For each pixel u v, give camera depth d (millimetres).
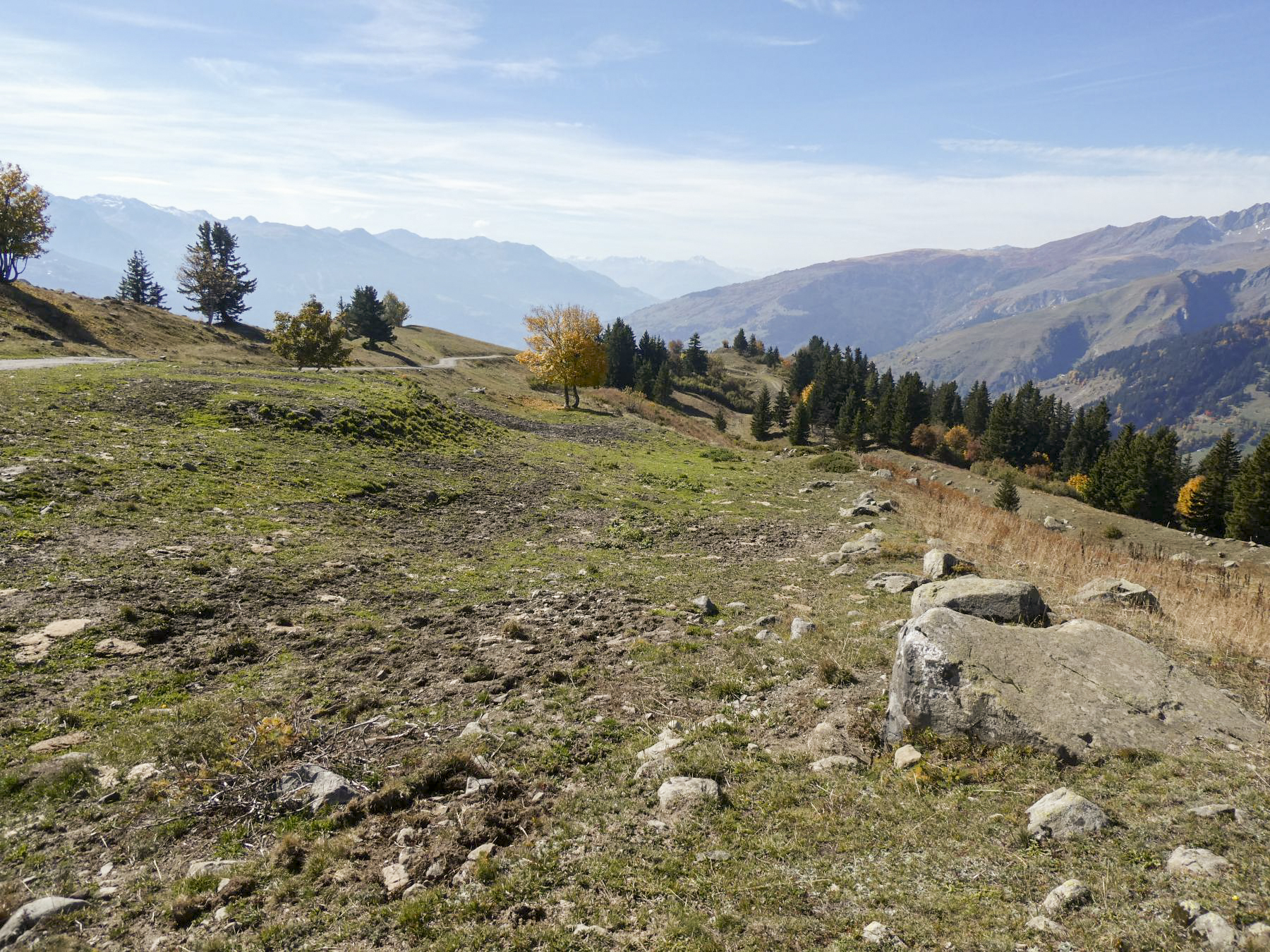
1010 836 6566
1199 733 7875
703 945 5504
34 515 15719
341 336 76375
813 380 184250
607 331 162500
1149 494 93688
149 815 7613
